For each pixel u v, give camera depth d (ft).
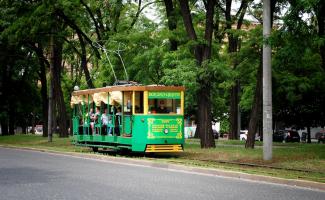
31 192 39.91
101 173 55.88
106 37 115.55
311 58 114.42
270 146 67.77
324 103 142.41
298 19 61.00
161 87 81.71
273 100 137.90
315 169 58.59
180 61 88.99
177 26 103.09
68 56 176.76
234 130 139.54
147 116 80.53
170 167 64.13
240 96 152.46
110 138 87.40
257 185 47.39
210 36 90.48
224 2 129.29
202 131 91.25
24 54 168.66
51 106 128.57
